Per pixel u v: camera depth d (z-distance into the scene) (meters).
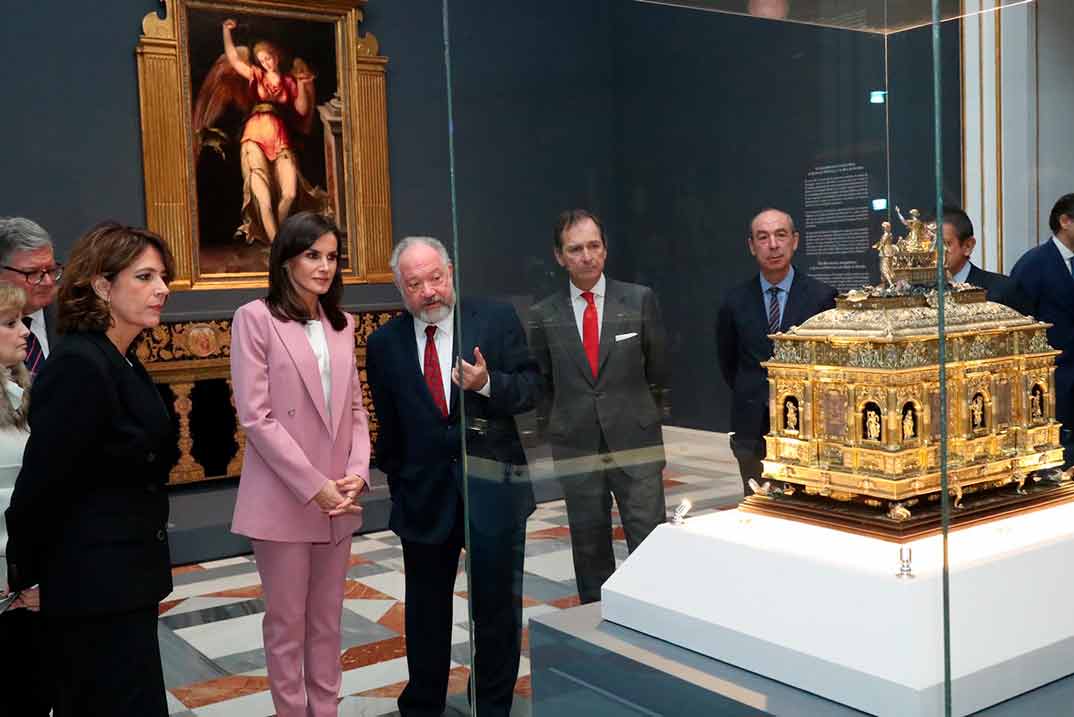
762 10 1.97
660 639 2.14
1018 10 1.92
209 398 7.25
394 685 4.17
